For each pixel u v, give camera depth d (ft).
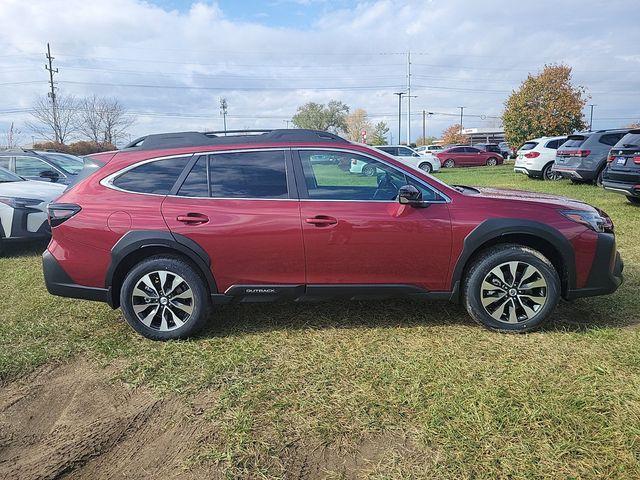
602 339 11.98
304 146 12.84
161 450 8.52
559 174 47.55
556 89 101.30
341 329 13.23
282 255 12.32
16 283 18.03
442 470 7.67
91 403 10.03
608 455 7.84
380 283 12.57
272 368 11.15
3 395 10.51
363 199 12.54
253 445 8.46
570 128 102.12
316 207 12.29
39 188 24.11
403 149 85.35
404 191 11.85
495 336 12.46
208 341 12.64
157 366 11.39
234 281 12.53
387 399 9.68
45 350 12.30
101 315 14.61
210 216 12.25
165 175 12.70
